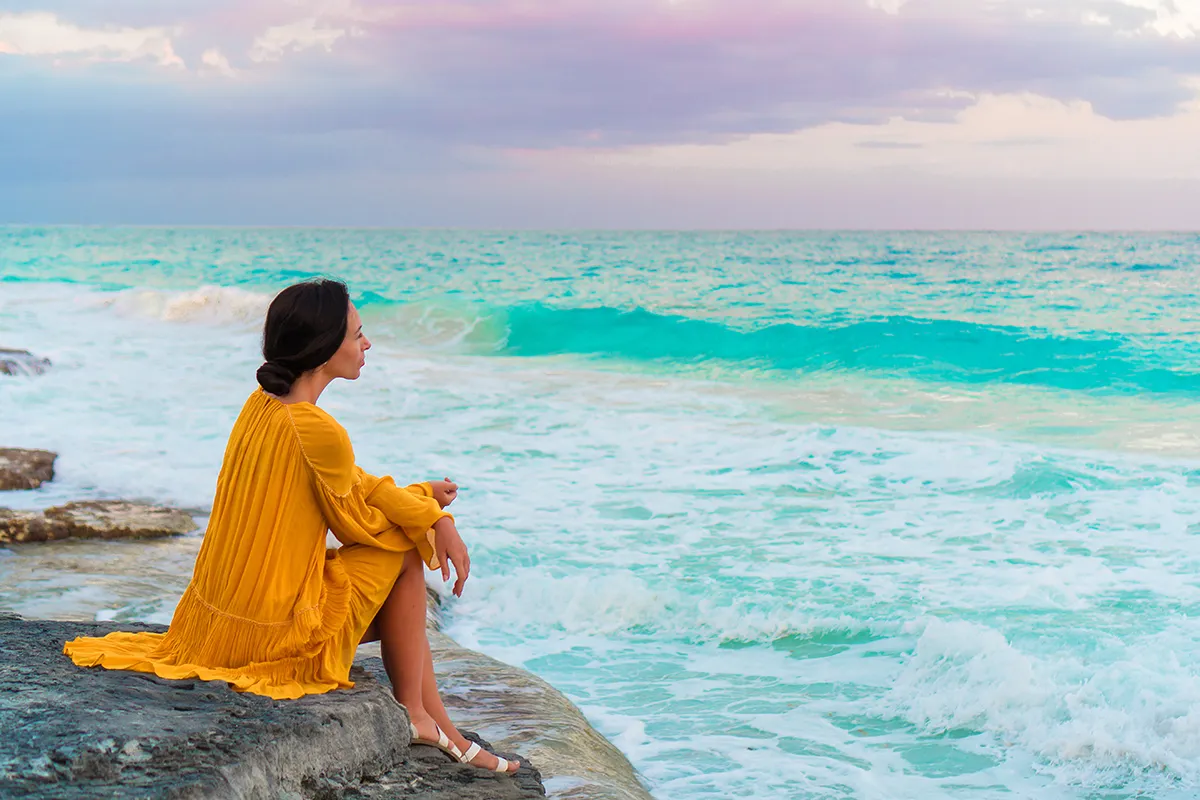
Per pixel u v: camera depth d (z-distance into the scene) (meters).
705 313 27.36
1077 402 15.68
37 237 100.88
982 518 9.21
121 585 7.00
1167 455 11.73
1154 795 4.75
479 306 26.55
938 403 15.65
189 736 2.79
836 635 6.73
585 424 13.45
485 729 4.87
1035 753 5.19
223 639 3.20
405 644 3.43
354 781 3.10
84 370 16.81
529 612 7.32
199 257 62.66
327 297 3.21
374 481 3.33
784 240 93.62
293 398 3.21
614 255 63.22
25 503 9.16
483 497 10.03
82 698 2.96
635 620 7.11
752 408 15.04
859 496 10.02
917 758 5.17
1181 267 44.22
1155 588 7.27
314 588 3.21
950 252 63.09
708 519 9.30
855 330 21.86
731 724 5.57
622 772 4.73
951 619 6.76
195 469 10.51
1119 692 5.50
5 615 3.97
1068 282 36.84
